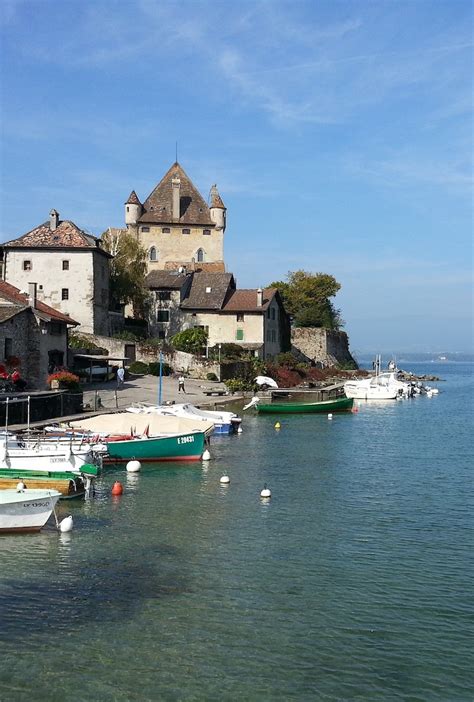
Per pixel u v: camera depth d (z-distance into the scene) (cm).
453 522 2442
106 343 7306
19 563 1958
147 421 3616
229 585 1811
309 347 12100
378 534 2291
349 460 3759
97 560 1991
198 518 2467
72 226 7669
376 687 1333
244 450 4081
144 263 9300
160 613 1631
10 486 2636
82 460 2833
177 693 1299
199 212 11575
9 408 3775
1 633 1523
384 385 8900
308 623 1591
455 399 8906
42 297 7438
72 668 1380
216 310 9156
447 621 1612
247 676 1361
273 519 2467
